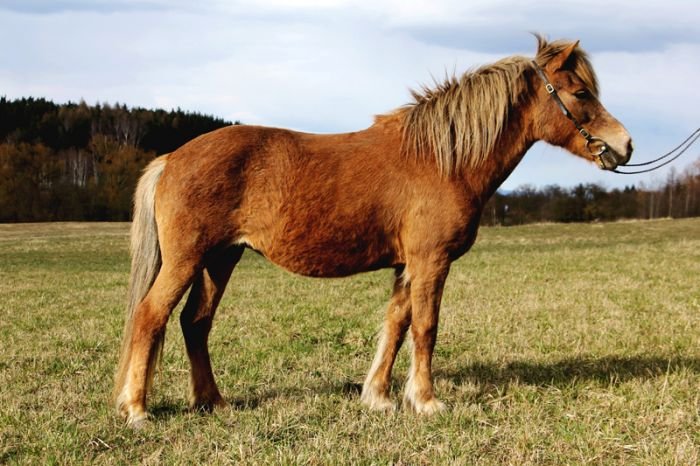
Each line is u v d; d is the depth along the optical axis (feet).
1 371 21.44
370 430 15.20
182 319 17.42
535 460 13.53
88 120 264.72
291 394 18.76
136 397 15.76
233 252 17.35
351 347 25.49
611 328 27.53
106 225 168.66
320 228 16.16
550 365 21.71
